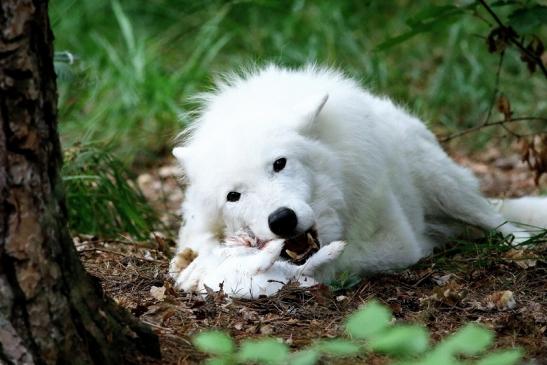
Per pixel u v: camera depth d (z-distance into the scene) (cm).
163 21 2277
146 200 1438
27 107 593
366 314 480
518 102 1955
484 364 483
